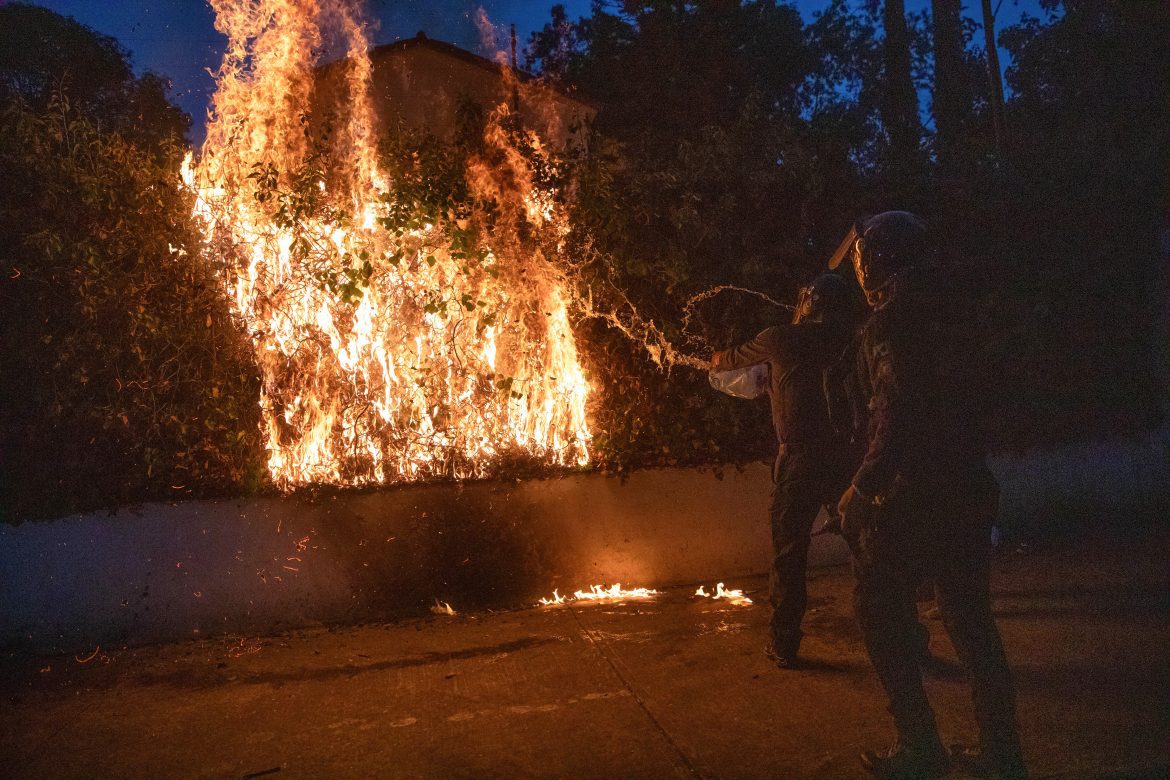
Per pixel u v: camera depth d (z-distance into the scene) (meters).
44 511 5.21
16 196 5.20
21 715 4.23
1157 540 6.34
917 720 3.14
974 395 3.12
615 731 3.74
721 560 6.19
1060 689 3.85
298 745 3.75
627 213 6.06
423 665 4.68
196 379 5.50
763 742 3.56
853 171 6.54
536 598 5.84
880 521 3.10
